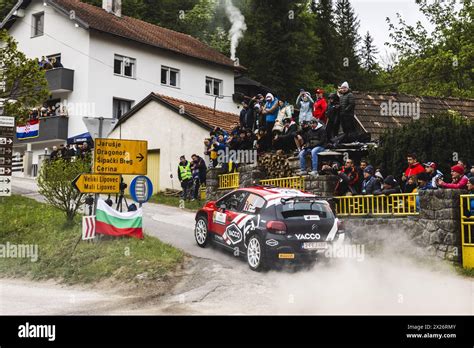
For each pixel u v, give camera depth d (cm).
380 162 1595
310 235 1124
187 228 1650
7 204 1933
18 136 3362
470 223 1155
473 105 2450
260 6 4278
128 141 1424
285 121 1870
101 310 930
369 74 5403
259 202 1200
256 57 4231
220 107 3884
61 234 1505
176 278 1145
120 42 3284
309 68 4569
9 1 4128
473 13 3700
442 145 1497
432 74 3788
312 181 1509
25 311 926
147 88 3425
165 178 2622
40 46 3394
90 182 1378
